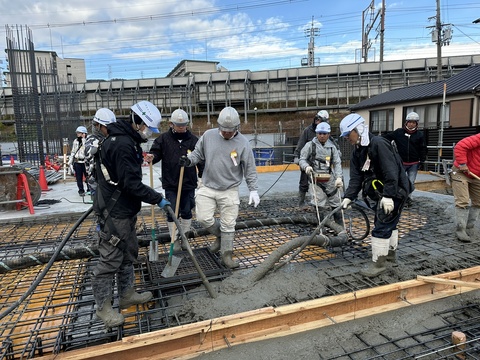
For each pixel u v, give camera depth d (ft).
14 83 33.94
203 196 10.66
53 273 11.15
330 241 11.93
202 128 98.12
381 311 8.71
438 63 69.46
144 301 8.47
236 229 14.08
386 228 9.84
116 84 107.24
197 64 152.15
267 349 7.47
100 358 6.74
